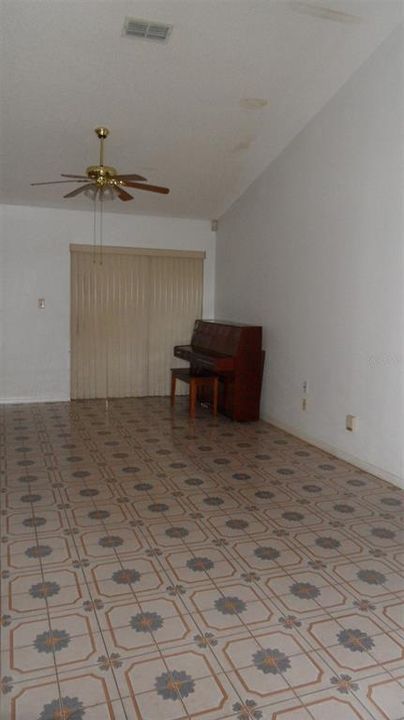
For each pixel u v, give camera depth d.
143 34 3.69
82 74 4.08
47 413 6.18
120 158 5.48
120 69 4.05
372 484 4.04
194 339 7.11
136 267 7.04
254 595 2.52
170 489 3.89
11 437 5.17
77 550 2.93
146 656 2.08
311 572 2.75
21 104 4.43
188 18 3.56
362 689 1.93
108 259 6.89
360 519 3.41
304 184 5.09
